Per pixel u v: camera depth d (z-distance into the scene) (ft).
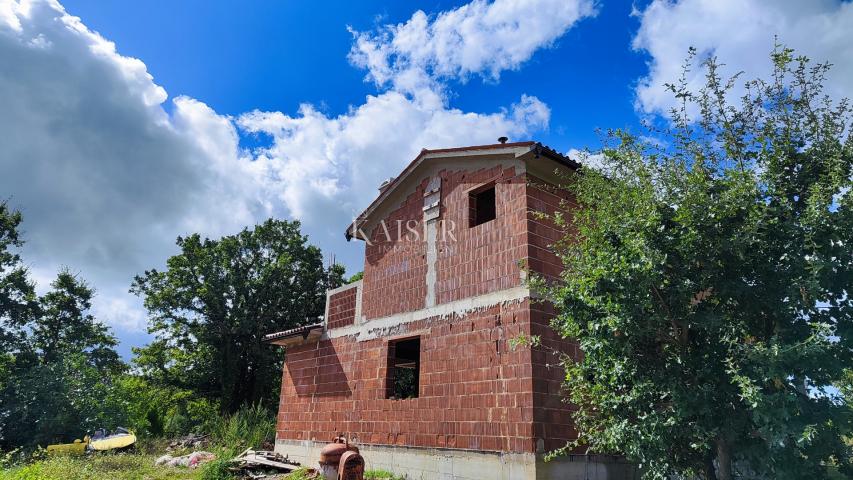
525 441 29.89
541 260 34.04
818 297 20.27
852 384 19.75
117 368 107.76
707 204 21.31
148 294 96.73
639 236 21.95
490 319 34.40
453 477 33.47
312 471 42.70
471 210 39.06
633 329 21.89
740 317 21.72
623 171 25.05
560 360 29.48
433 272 39.99
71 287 105.81
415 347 51.06
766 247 21.02
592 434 25.44
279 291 99.66
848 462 20.16
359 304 46.73
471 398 33.88
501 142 38.34
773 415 18.54
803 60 22.84
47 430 71.10
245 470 44.65
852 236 19.51
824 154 21.44
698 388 20.97
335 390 46.55
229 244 100.17
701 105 24.66
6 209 94.79
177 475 47.55
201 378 94.99
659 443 21.33
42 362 88.22
